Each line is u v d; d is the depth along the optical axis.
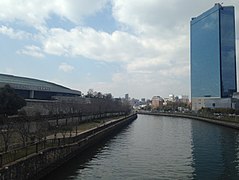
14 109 63.00
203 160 49.59
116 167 43.88
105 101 160.12
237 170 42.34
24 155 33.72
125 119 144.62
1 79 120.31
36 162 34.72
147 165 45.38
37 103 93.50
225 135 90.69
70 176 38.28
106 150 60.88
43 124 55.19
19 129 44.12
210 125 136.00
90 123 99.94
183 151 59.31
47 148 39.41
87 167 43.91
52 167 40.25
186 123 153.62
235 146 66.56
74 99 132.50
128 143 72.31
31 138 44.75
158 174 39.69
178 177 38.25
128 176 38.47
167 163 46.94
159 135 92.12
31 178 33.16
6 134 41.50
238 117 135.62
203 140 78.06
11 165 28.53
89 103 130.38
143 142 74.31
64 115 80.94
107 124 92.62
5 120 48.25
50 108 86.44
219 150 60.69
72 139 52.84
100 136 77.31
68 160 47.94
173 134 95.00
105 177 37.88
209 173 40.59
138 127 127.25
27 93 125.38
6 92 62.97
